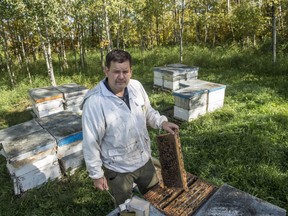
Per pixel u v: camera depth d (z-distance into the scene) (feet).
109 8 33.42
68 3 36.63
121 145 6.73
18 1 27.61
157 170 10.73
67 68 42.88
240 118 18.02
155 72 27.76
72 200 11.32
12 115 24.62
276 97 21.70
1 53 42.63
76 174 13.19
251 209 5.54
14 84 34.86
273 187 11.11
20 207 11.21
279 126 16.17
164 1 44.52
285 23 43.55
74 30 43.93
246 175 11.78
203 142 15.35
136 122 6.77
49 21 31.91
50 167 12.71
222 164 12.84
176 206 6.51
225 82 29.09
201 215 5.49
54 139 12.65
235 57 38.78
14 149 11.82
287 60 32.65
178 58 43.16
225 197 5.93
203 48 49.26
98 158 6.56
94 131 6.36
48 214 10.75
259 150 13.60
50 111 20.07
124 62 6.04
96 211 10.74
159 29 65.26
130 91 6.76
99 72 39.11
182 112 18.86
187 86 20.48
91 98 6.34
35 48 50.31
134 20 45.62
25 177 12.01
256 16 37.52
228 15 47.42
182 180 6.89
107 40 35.88
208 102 19.35
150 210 5.90
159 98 24.89
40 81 35.27
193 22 55.26
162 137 6.86
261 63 33.55
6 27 41.55
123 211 5.33
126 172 7.14
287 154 13.55
